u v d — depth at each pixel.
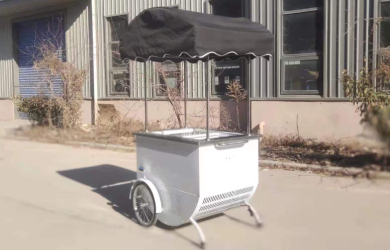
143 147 5.71
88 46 15.44
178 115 11.26
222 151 5.09
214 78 12.31
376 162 8.27
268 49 5.76
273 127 10.95
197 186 4.93
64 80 14.12
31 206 6.74
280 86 10.98
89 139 12.70
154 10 5.40
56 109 14.24
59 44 16.42
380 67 8.73
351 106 9.91
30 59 18.08
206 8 12.46
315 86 10.58
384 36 9.66
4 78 19.22
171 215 5.37
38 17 17.34
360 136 8.98
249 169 5.43
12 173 9.11
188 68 12.59
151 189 5.51
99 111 14.57
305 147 10.06
